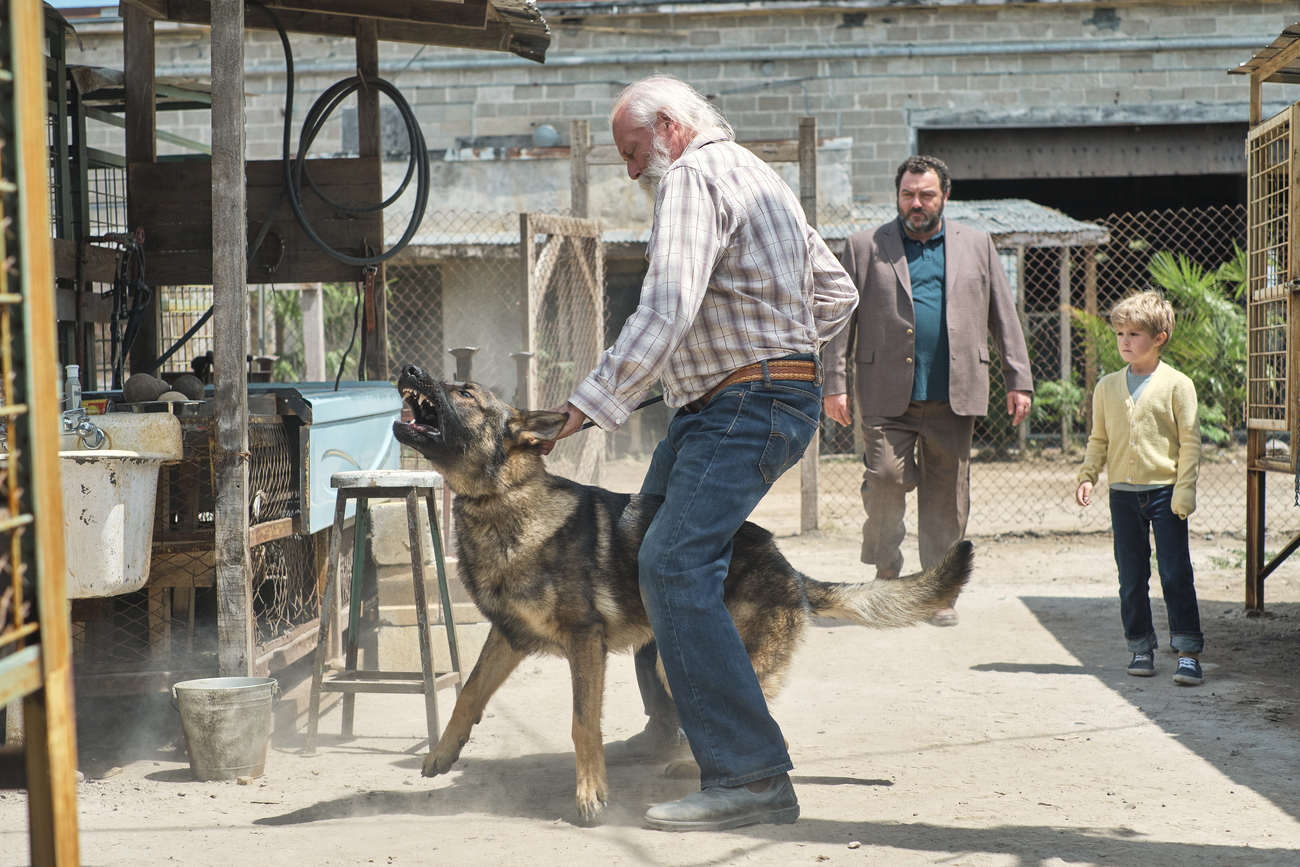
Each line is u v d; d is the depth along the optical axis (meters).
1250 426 6.09
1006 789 3.42
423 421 3.30
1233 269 13.88
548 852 2.88
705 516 3.06
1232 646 5.49
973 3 16.61
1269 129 5.84
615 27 16.97
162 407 4.05
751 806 3.08
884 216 15.66
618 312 16.50
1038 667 5.16
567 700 4.73
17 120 1.70
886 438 5.94
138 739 4.15
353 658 4.19
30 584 1.75
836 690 4.80
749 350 3.12
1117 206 21.27
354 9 5.67
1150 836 2.97
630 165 3.34
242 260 3.80
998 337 6.13
